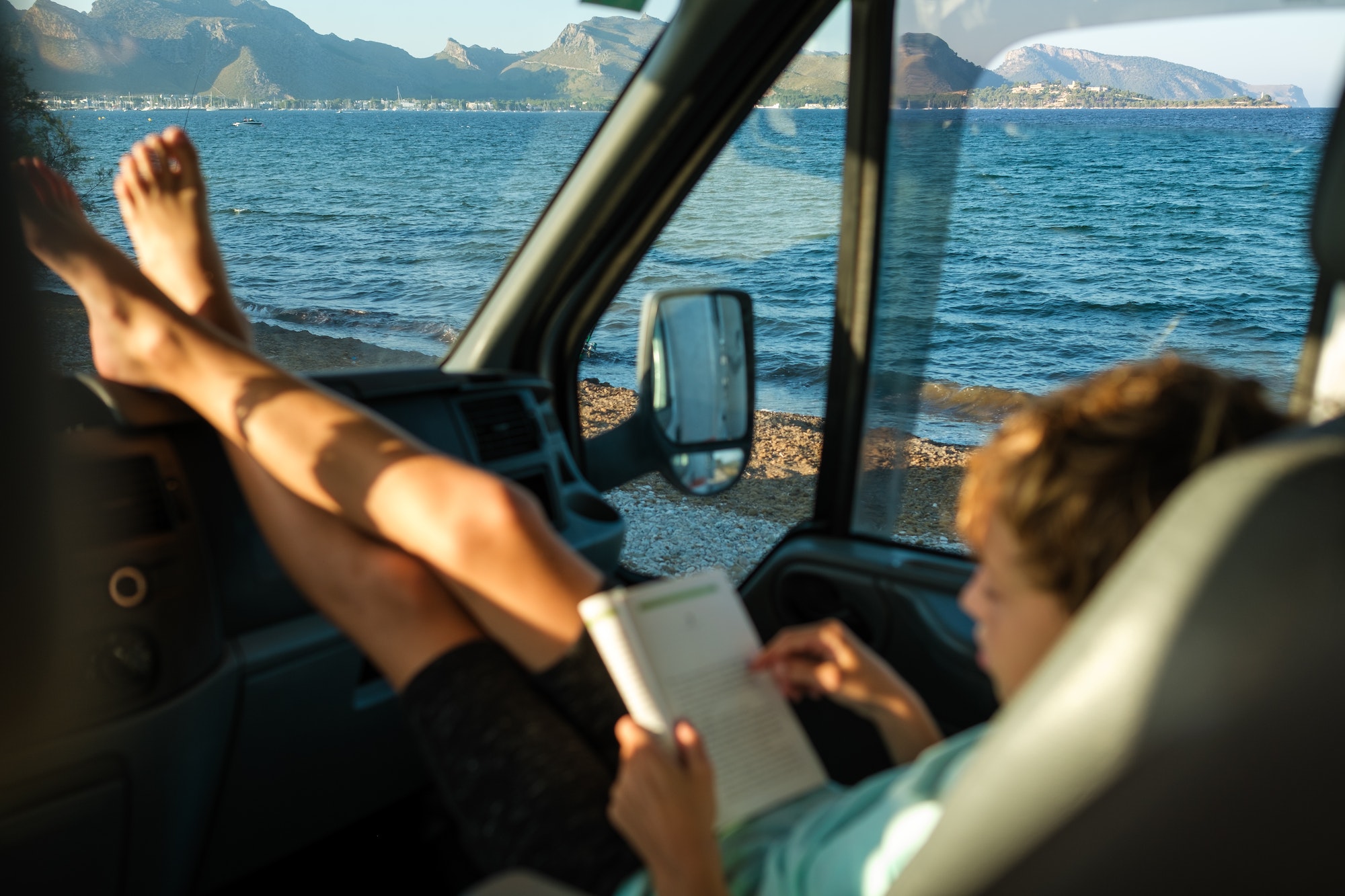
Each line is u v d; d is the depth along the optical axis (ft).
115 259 5.17
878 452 7.38
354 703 6.14
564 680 4.57
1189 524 1.94
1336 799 1.90
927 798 3.16
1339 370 5.36
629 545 9.53
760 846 3.83
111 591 4.77
